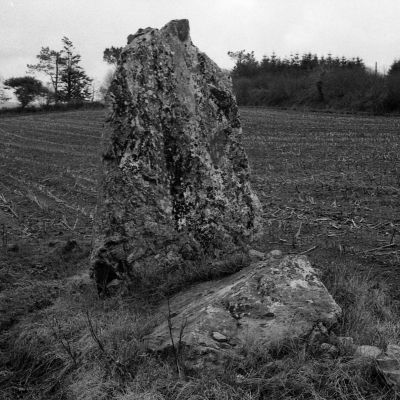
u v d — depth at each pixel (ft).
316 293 14.61
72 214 36.78
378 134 81.87
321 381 12.18
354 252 23.52
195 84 20.18
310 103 159.43
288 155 62.75
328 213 31.78
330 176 46.24
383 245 24.68
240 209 20.62
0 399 14.26
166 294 17.92
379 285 18.40
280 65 224.94
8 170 61.05
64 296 19.76
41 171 59.00
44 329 16.90
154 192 18.94
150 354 13.88
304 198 37.19
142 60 19.19
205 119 20.22
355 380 12.09
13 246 26.68
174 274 18.74
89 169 59.36
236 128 20.90
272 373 12.66
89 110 204.64
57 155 75.46
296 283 14.83
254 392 12.09
